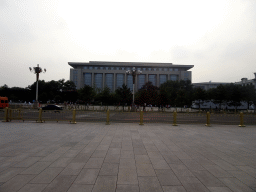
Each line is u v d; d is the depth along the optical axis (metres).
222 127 12.28
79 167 4.46
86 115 22.23
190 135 9.02
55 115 20.39
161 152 5.90
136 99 38.28
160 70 110.81
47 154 5.52
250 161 5.12
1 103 29.69
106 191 3.25
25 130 9.92
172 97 47.88
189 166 4.65
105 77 108.94
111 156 5.40
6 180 3.65
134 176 3.96
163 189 3.38
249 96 41.28
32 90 73.88
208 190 3.36
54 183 3.55
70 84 83.81
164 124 13.41
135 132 9.62
